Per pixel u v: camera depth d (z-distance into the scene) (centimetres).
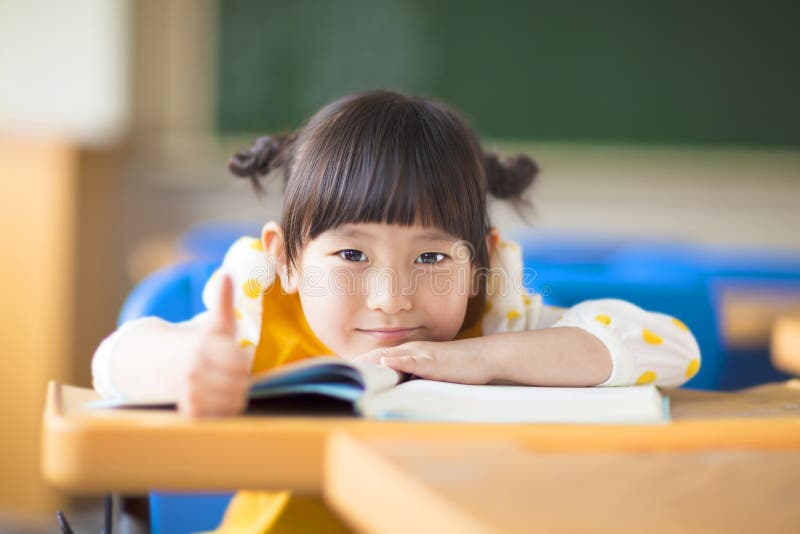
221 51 425
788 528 47
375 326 99
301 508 90
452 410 71
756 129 440
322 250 101
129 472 60
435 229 100
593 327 95
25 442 332
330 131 104
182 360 75
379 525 53
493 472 55
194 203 429
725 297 245
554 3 436
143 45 421
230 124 427
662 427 69
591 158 438
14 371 333
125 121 420
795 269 307
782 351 155
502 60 437
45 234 336
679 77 439
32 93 417
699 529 46
